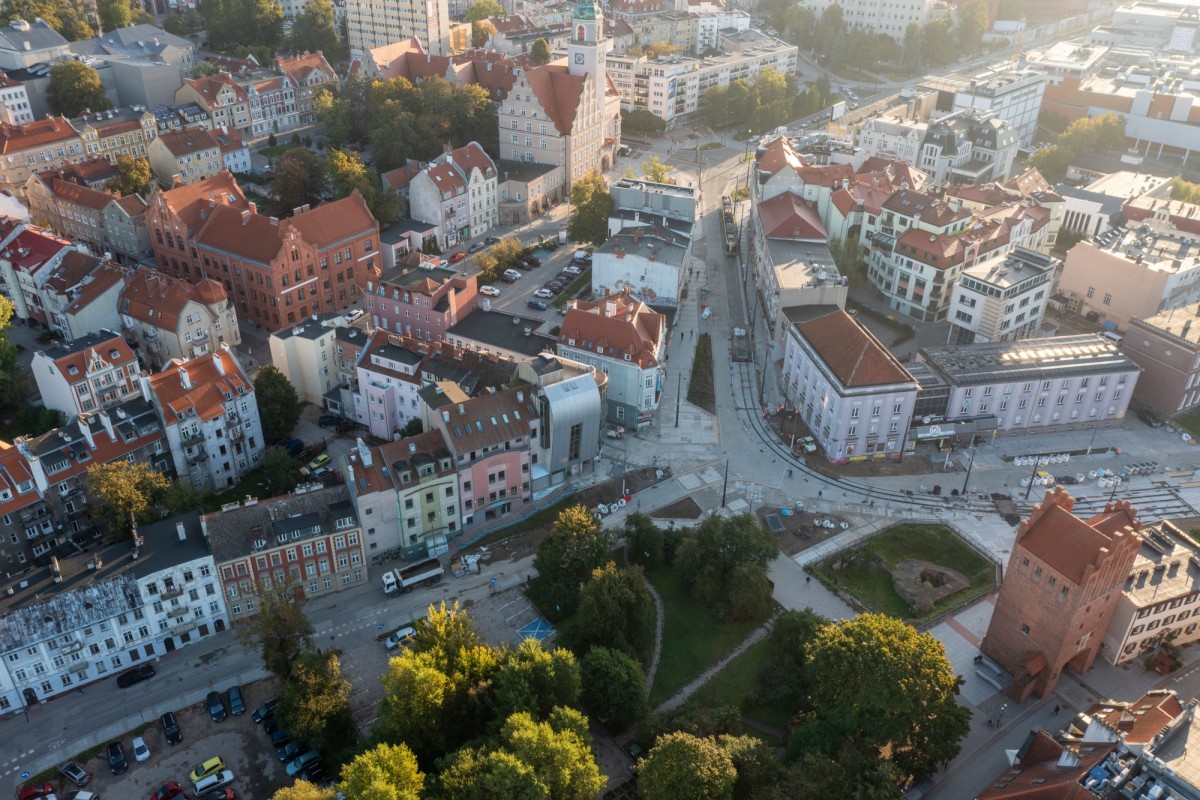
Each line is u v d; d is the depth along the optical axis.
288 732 129.38
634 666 129.75
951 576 161.12
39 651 132.25
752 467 185.12
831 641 122.88
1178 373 197.25
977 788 122.56
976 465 186.25
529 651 123.56
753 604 147.38
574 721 115.81
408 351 185.75
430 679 119.25
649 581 159.00
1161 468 186.88
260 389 184.38
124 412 167.38
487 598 153.88
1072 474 183.88
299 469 176.12
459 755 112.19
